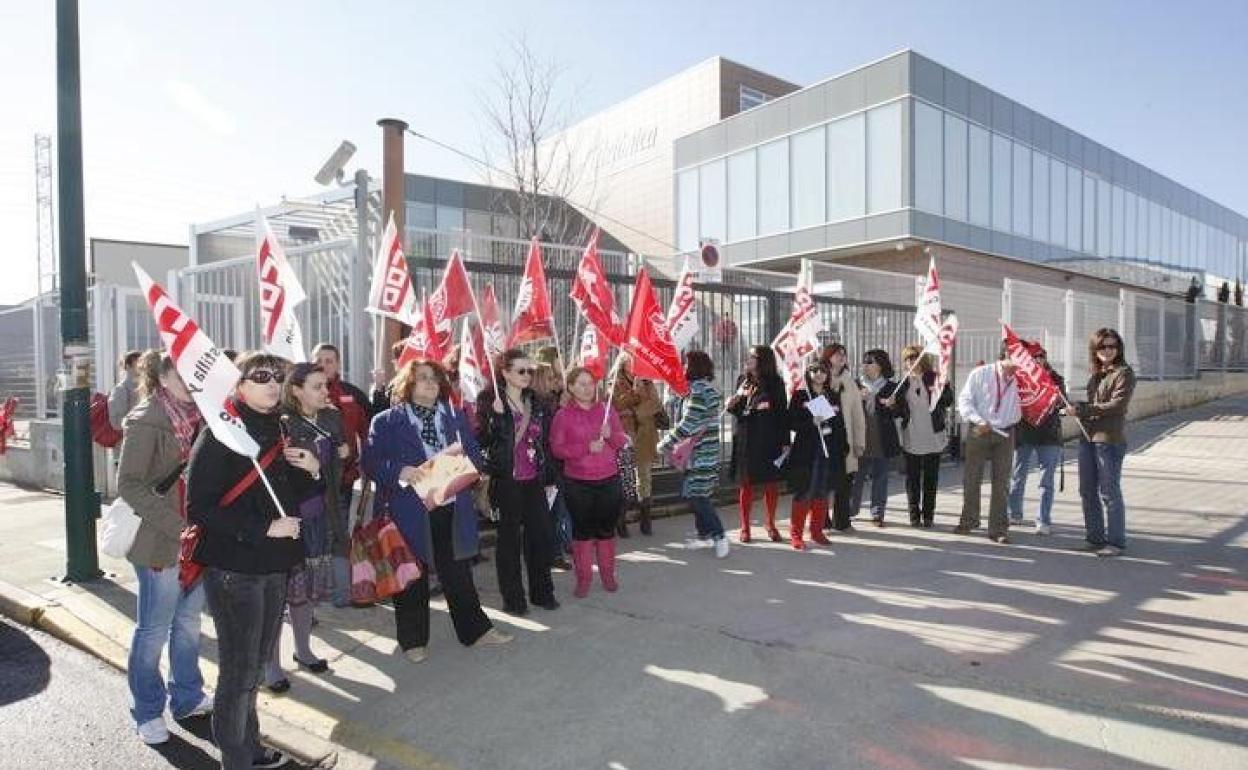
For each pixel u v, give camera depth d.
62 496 11.98
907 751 3.95
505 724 4.41
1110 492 7.60
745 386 8.30
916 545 8.18
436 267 8.26
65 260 7.07
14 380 13.80
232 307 9.25
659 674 4.94
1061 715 4.26
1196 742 3.95
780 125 25.95
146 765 4.26
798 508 7.96
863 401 9.30
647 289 6.93
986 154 25.33
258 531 3.63
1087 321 18.59
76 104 7.03
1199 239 40.47
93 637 6.03
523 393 6.25
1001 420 8.18
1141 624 5.65
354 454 6.20
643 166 32.97
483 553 8.05
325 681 5.04
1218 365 25.47
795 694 4.61
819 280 13.70
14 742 4.53
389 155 8.14
